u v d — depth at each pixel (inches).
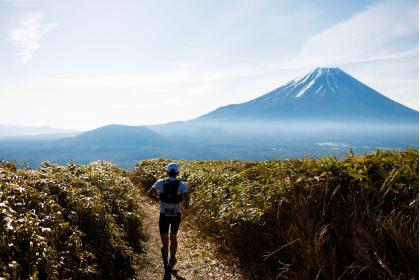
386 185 270.4
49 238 219.9
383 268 214.4
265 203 317.4
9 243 192.2
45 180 283.3
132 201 478.0
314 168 326.6
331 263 236.7
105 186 421.4
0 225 197.9
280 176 353.7
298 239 256.5
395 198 261.6
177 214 331.3
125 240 342.3
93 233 278.2
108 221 309.4
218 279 287.1
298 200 295.1
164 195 332.5
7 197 223.9
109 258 272.1
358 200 269.7
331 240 252.1
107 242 284.7
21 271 186.4
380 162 305.7
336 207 274.7
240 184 425.4
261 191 354.0
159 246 389.1
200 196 501.7
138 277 283.4
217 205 419.2
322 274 236.7
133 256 315.6
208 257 337.1
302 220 272.7
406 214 248.1
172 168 338.0
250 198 362.3
